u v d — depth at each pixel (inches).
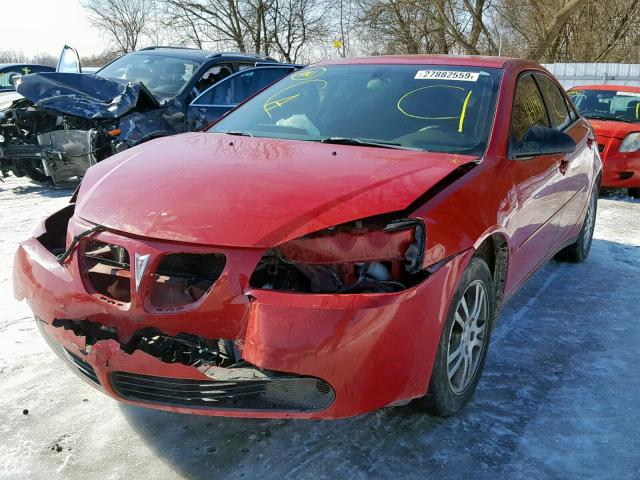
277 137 128.9
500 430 100.7
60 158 284.8
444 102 128.9
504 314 152.4
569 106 181.9
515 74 138.4
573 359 127.9
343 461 92.0
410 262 87.7
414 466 91.3
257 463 91.2
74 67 340.5
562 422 103.7
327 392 82.5
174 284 84.2
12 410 103.3
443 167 104.0
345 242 85.0
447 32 997.8
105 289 89.4
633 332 142.9
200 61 320.2
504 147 118.6
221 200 89.8
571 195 161.0
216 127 141.7
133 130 281.9
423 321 86.1
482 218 101.1
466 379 105.3
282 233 83.8
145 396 87.0
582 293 169.2
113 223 89.5
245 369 80.9
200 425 100.3
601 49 1045.8
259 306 80.2
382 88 137.0
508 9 1043.9
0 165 304.8
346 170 99.7
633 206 305.7
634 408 108.7
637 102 344.2
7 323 137.3
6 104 469.4
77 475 87.9
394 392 84.9
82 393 109.4
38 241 104.4
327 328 79.1
